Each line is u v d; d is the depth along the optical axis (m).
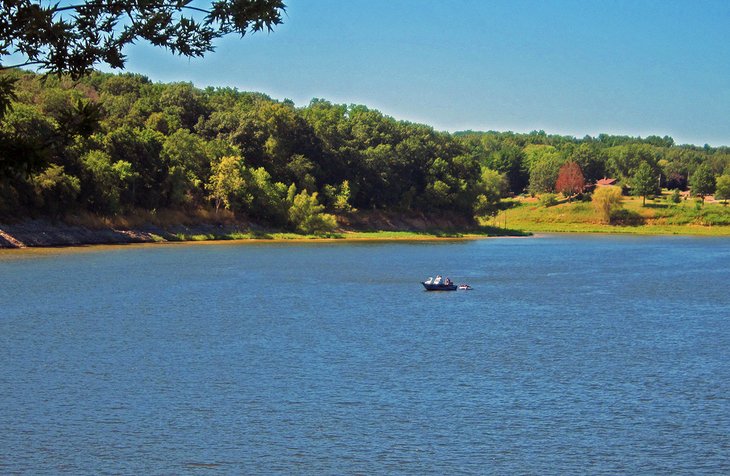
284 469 38.47
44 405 48.12
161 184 192.50
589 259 171.88
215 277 120.00
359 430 44.19
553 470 38.69
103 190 172.00
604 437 43.38
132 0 21.89
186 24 22.23
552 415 47.25
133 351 64.12
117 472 37.84
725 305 96.69
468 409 48.34
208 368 58.44
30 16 20.80
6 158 20.78
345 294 104.12
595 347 68.19
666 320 84.25
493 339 71.69
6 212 156.25
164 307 88.62
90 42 22.05
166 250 165.00
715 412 48.09
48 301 90.88
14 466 38.28
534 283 121.88
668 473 38.41
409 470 38.50
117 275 118.19
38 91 182.62
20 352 63.06
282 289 107.94
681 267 152.38
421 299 100.56
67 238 162.50
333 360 61.69
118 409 47.56
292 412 47.38
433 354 64.38
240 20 22.31
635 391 52.97
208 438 42.59
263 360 61.34
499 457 40.31
